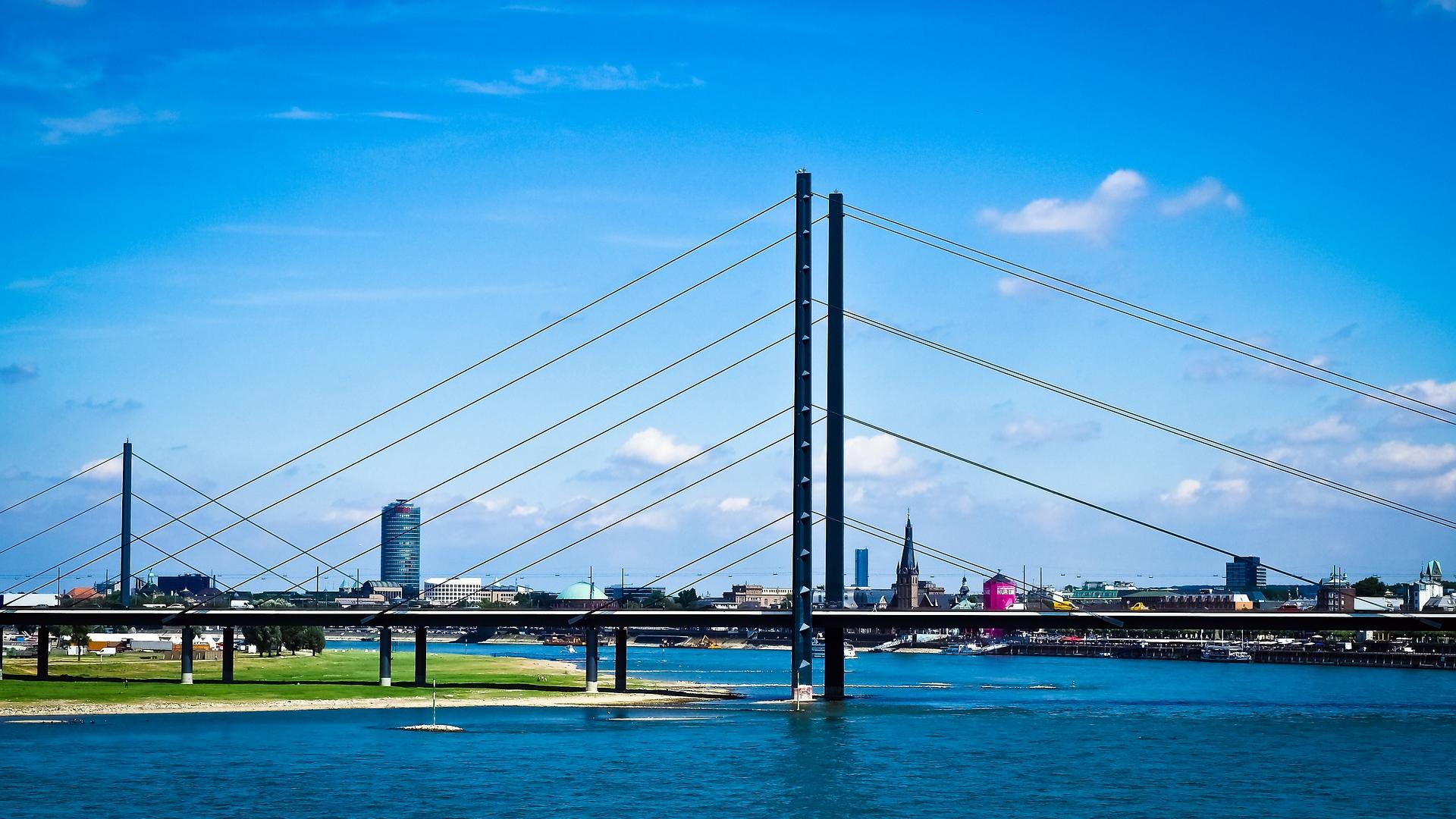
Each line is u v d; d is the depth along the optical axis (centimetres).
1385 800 10425
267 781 10856
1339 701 19938
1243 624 17112
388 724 14612
